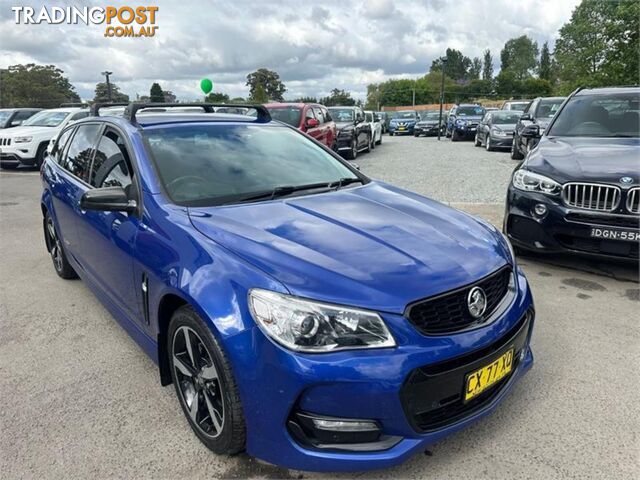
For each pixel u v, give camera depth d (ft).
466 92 296.92
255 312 6.97
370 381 6.62
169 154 10.55
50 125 46.85
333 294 6.89
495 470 7.76
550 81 285.23
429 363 6.87
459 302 7.44
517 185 16.52
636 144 17.04
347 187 11.38
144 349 10.10
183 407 8.77
